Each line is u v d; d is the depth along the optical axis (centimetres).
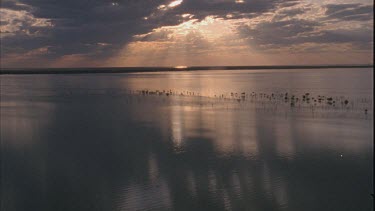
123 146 5325
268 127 6656
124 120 7569
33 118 7931
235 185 3712
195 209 3183
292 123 7056
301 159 4559
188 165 4375
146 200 3388
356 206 3198
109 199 3412
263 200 3347
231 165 4359
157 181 3856
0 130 6562
